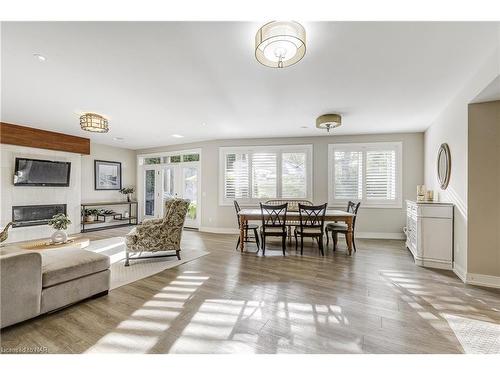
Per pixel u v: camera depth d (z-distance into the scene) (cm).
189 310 216
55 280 207
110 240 500
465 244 288
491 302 232
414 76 265
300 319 201
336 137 555
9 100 338
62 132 540
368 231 538
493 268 272
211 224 622
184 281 284
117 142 657
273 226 409
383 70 251
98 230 625
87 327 189
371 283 278
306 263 353
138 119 433
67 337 176
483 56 224
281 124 466
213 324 193
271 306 223
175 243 367
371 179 536
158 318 202
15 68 246
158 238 356
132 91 306
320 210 407
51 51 216
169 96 323
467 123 281
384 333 181
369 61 233
